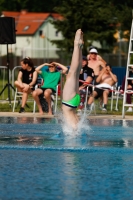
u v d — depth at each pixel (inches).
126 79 1009.5
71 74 708.7
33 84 1052.5
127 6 2834.6
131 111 1128.2
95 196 419.5
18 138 686.5
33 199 410.3
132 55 2504.9
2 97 1379.2
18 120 913.5
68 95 711.1
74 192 430.6
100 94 1117.1
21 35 4640.8
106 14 2701.8
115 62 2780.5
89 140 669.9
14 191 433.1
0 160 551.5
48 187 445.4
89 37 2677.2
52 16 4323.3
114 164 535.8
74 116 721.0
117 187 447.2
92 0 2696.9
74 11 2701.8
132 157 570.6
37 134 723.4
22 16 4429.1
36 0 4606.3
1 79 2123.5
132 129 790.5
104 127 812.6
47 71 1095.6
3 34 1144.2
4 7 4613.7
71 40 2719.0
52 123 862.5
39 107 1032.2
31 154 583.8
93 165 528.4
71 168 516.1
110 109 1176.8
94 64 1176.8
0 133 735.1
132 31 1024.2
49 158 560.7
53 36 4608.8
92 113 1068.5
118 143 649.6
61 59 2854.3
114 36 2878.9
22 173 494.3
